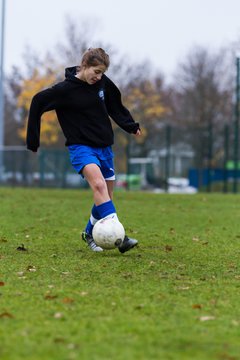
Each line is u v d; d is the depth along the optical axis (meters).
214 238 22.08
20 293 12.61
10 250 18.27
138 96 114.56
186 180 79.44
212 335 10.03
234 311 11.59
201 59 138.00
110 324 10.52
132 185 78.81
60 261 16.39
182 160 80.25
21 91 115.88
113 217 16.39
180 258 17.27
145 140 83.44
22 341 9.54
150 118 116.19
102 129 16.98
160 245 19.86
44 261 16.38
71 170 75.00
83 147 16.81
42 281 13.84
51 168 75.81
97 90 16.89
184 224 26.92
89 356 8.89
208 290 13.24
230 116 132.62
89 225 18.09
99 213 16.58
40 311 11.30
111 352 9.09
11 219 27.58
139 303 11.98
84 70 16.52
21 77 118.38
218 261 16.91
